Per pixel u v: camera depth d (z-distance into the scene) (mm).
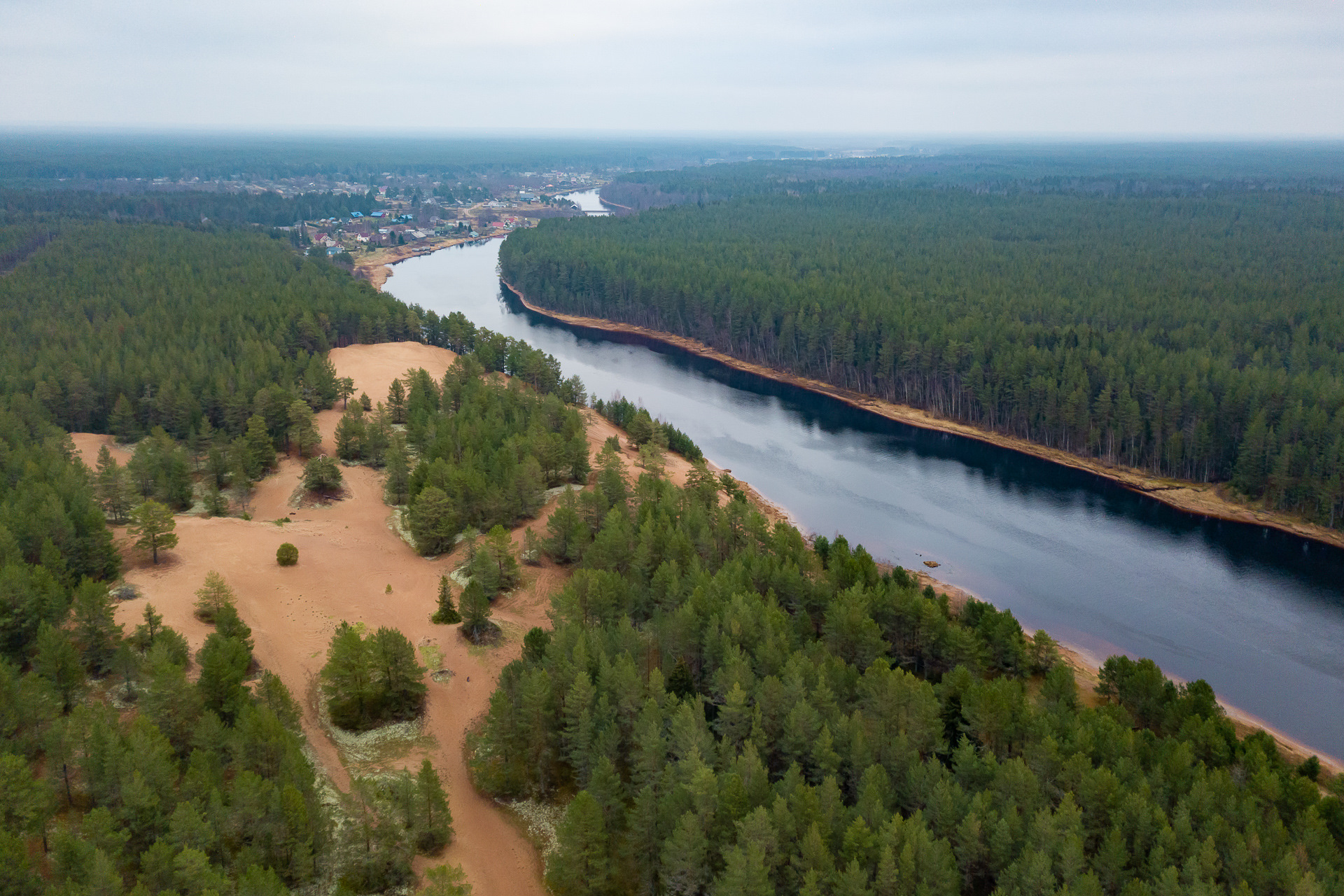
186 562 110625
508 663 97750
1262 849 61875
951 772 75312
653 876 67625
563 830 65312
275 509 138500
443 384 191125
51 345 197500
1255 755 74000
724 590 97000
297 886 65188
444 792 77250
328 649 97625
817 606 100250
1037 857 58531
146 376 174000
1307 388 159875
